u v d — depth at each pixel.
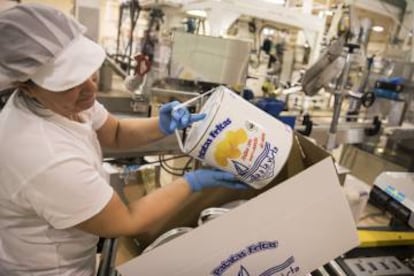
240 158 0.76
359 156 2.78
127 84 2.01
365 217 1.97
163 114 0.97
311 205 0.70
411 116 2.51
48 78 0.65
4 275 0.84
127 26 3.42
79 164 0.70
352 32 2.03
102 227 0.73
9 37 0.63
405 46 2.87
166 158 2.17
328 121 2.41
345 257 1.08
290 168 0.84
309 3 2.50
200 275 0.72
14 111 0.73
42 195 0.68
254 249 0.72
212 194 0.98
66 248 0.82
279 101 2.05
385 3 2.65
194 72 1.93
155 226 0.96
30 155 0.67
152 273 0.70
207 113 0.75
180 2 2.32
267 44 3.40
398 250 1.18
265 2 2.22
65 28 0.66
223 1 2.08
